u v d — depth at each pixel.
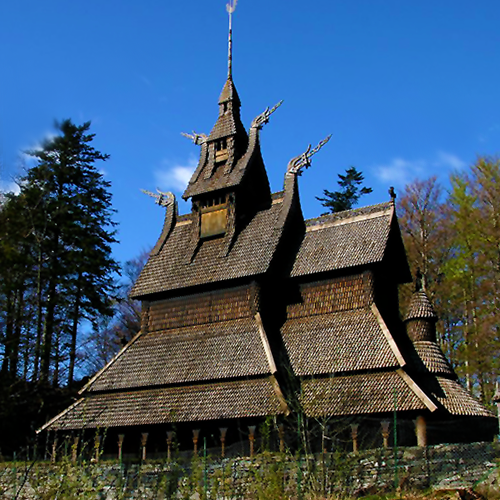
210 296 35.44
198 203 38.75
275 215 36.84
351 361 29.94
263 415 28.77
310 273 33.62
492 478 21.81
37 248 44.75
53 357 45.34
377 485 22.83
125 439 32.22
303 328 32.88
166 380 32.84
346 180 64.44
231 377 31.23
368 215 35.12
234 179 37.50
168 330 36.12
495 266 46.59
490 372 43.41
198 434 30.42
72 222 46.12
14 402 39.59
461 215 48.88
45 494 21.58
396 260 35.12
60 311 46.59
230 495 20.94
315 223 36.53
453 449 23.38
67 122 49.47
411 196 51.81
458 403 29.45
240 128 40.03
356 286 32.72
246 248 35.91
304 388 29.75
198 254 37.56
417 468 23.23
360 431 27.98
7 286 41.47
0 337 41.16
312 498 20.81
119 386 33.84
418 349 31.70
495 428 30.47
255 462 23.14
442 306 48.00
